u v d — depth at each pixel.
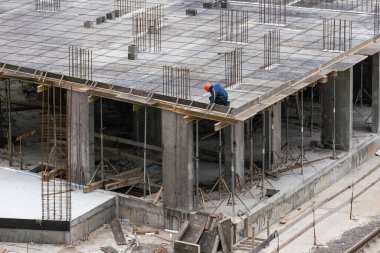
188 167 113.69
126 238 114.06
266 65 124.62
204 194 117.75
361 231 116.31
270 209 117.69
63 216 113.06
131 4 147.12
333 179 129.25
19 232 112.88
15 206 115.62
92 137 120.00
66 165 121.69
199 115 111.69
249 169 124.00
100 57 128.25
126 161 128.75
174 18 141.75
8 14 144.50
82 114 119.50
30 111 145.00
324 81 123.56
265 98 115.75
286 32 137.38
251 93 116.12
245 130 134.00
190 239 110.81
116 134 138.50
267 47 130.75
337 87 132.00
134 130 134.50
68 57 128.12
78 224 113.25
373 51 132.00
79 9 146.12
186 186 114.06
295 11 146.50
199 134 137.88
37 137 135.62
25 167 126.69
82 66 124.50
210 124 140.38
